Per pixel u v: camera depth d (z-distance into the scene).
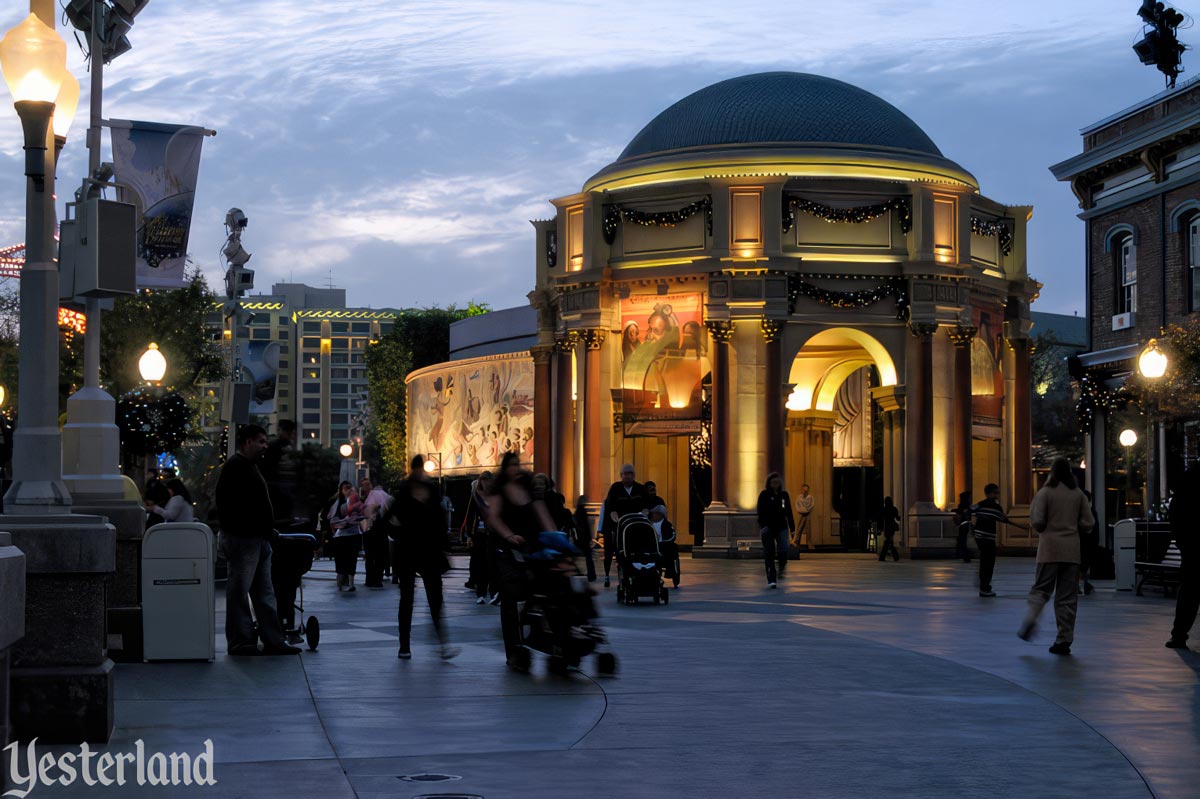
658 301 53.31
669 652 16.98
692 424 52.78
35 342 11.10
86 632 10.52
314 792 8.77
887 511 50.34
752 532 50.75
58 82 11.20
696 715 12.12
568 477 56.47
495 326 93.44
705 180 52.19
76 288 13.26
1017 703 12.83
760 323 51.53
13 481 10.99
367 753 10.17
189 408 30.48
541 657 16.41
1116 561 29.02
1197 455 37.00
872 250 52.91
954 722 11.77
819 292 52.12
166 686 13.78
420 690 13.61
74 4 18.34
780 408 51.41
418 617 22.55
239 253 38.53
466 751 10.30
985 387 56.56
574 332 54.34
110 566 10.53
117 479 16.08
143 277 20.00
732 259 51.47
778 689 13.75
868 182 52.59
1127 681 14.34
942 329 53.34
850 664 15.76
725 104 55.41
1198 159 38.22
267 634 16.67
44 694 10.40
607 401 54.09
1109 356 41.59
